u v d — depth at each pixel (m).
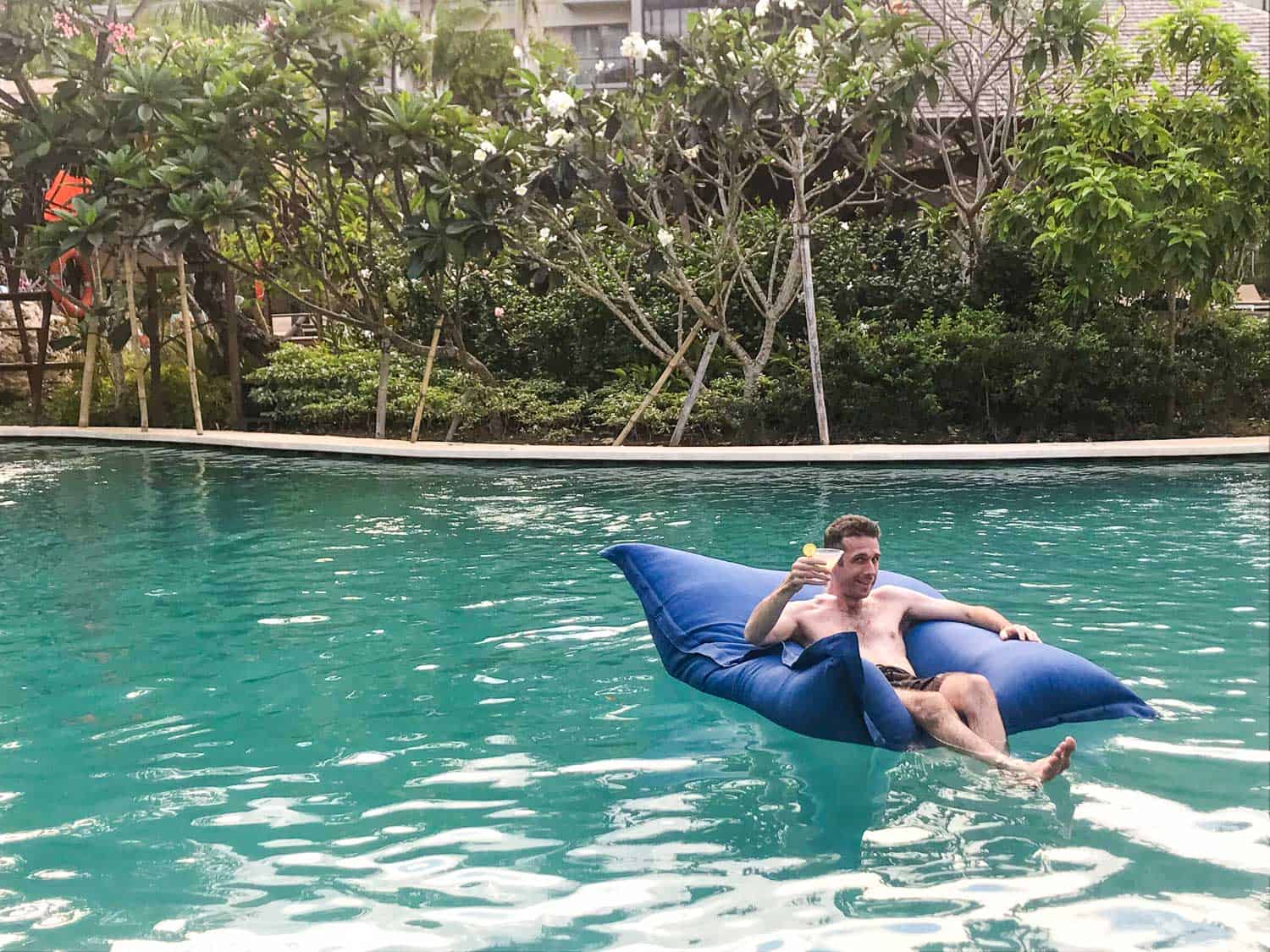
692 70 12.42
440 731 4.16
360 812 3.42
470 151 14.28
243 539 8.16
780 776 3.66
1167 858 3.00
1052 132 13.52
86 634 5.64
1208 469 10.99
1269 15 21.42
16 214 17.58
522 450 12.41
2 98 16.98
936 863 3.00
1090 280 13.35
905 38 13.37
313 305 15.88
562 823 3.31
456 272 15.45
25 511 9.54
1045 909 2.73
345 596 6.39
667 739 4.05
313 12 14.22
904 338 13.77
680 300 14.77
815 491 9.93
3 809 3.48
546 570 6.97
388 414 15.44
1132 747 3.89
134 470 12.26
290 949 2.60
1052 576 6.55
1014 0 13.73
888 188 15.40
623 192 13.04
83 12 16.25
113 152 15.19
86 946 2.62
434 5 26.00
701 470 11.43
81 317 18.00
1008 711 4.11
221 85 14.54
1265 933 2.60
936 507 9.01
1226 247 13.20
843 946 2.57
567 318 15.81
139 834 3.28
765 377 14.27
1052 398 13.50
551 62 13.80
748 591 5.06
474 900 2.84
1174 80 15.83
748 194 18.72
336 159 14.59
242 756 3.93
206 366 17.86
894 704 3.91
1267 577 6.46
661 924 2.69
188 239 14.17
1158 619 5.58
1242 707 4.30
